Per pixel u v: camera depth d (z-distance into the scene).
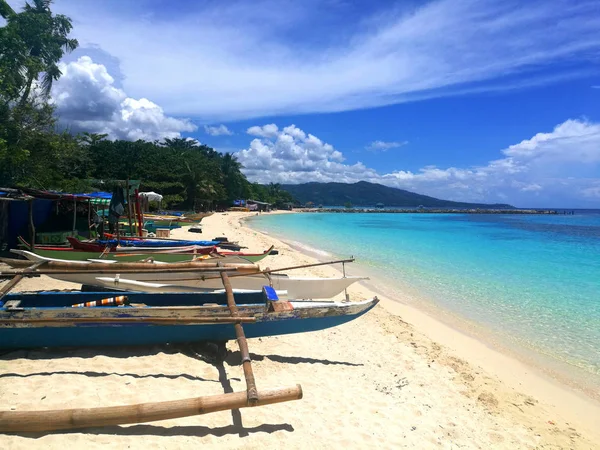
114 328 5.44
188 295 6.79
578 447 4.96
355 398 5.36
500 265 18.50
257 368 5.73
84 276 7.23
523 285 14.23
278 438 4.12
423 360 7.19
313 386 5.48
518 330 9.50
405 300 11.98
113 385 4.59
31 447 3.42
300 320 6.26
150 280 7.93
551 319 10.34
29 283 9.41
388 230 41.84
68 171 32.72
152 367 5.16
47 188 22.44
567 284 14.45
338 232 38.12
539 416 5.67
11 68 21.48
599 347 8.52
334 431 4.47
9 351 5.21
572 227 51.22
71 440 3.56
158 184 51.09
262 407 4.64
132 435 3.77
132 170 52.00
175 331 5.70
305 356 6.57
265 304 6.19
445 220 71.94
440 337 8.80
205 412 3.78
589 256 21.86
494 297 12.51
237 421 4.28
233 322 5.17
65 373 4.73
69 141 24.97
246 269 7.75
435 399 5.72
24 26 25.59
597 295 12.82
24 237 12.34
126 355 5.41
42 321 4.88
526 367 7.48
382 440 4.47
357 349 7.36
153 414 3.67
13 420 3.47
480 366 7.36
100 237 14.61
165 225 26.78
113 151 52.34
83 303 6.14
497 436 4.99
